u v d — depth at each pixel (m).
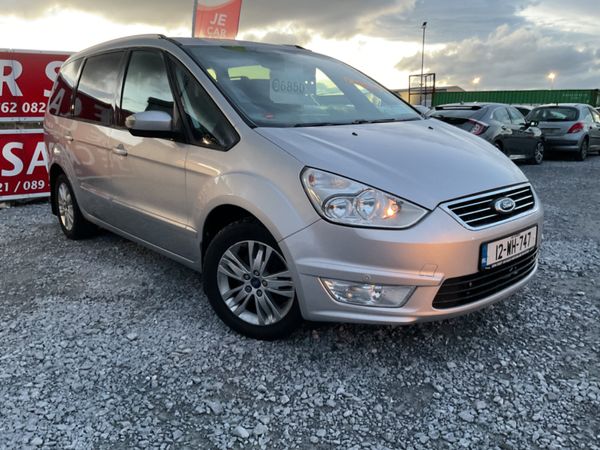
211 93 3.23
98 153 4.18
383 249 2.51
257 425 2.36
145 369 2.79
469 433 2.30
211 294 3.17
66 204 5.09
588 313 3.43
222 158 3.03
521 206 2.96
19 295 3.80
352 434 2.31
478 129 9.70
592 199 7.42
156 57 3.71
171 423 2.38
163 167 3.43
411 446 2.23
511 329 3.21
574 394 2.56
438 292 2.59
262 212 2.76
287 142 2.87
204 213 3.12
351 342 3.04
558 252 4.76
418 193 2.59
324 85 3.83
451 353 2.94
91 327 3.27
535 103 33.78
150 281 4.02
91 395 2.57
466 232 2.58
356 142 2.96
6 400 2.52
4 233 5.52
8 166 6.86
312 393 2.60
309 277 2.67
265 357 2.90
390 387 2.64
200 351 2.97
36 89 6.93
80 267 4.38
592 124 13.77
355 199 2.56
